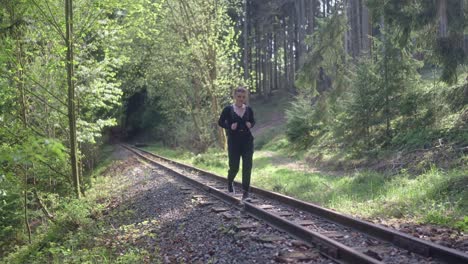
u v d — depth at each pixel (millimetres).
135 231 5805
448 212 5125
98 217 7676
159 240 5203
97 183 13469
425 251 3645
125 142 39719
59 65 8578
